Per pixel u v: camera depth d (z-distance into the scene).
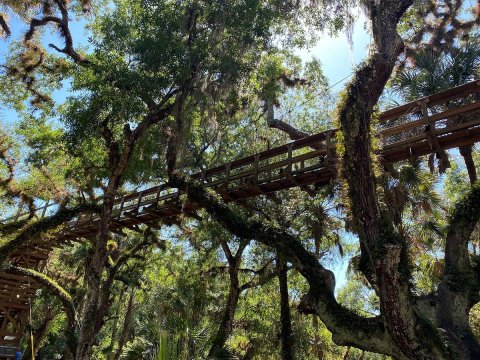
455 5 14.76
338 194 13.48
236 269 17.67
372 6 8.38
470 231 7.69
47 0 12.93
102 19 13.02
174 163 12.50
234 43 12.06
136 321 16.45
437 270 11.45
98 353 26.39
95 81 11.49
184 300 16.97
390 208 10.23
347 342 7.65
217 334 16.19
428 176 11.56
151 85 11.36
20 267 16.03
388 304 6.58
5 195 15.81
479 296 7.31
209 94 12.05
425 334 6.55
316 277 8.86
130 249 19.95
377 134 8.26
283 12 12.51
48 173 16.45
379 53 7.73
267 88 14.37
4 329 15.30
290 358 14.86
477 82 8.06
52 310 22.22
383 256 6.47
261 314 20.75
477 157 16.41
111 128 12.53
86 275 19.16
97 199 15.82
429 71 11.60
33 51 14.00
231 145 18.34
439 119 8.27
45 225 14.47
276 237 10.04
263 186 11.30
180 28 11.80
